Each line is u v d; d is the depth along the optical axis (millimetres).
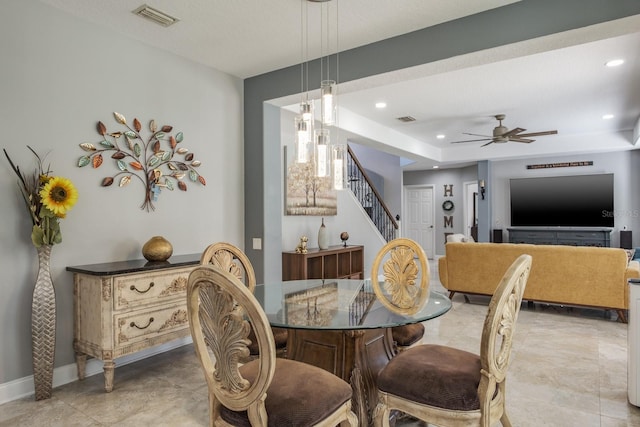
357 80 3424
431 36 3027
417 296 2490
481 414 1607
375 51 3303
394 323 1863
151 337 2869
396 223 7742
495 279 4887
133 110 3232
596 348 3500
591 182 7984
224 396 1500
